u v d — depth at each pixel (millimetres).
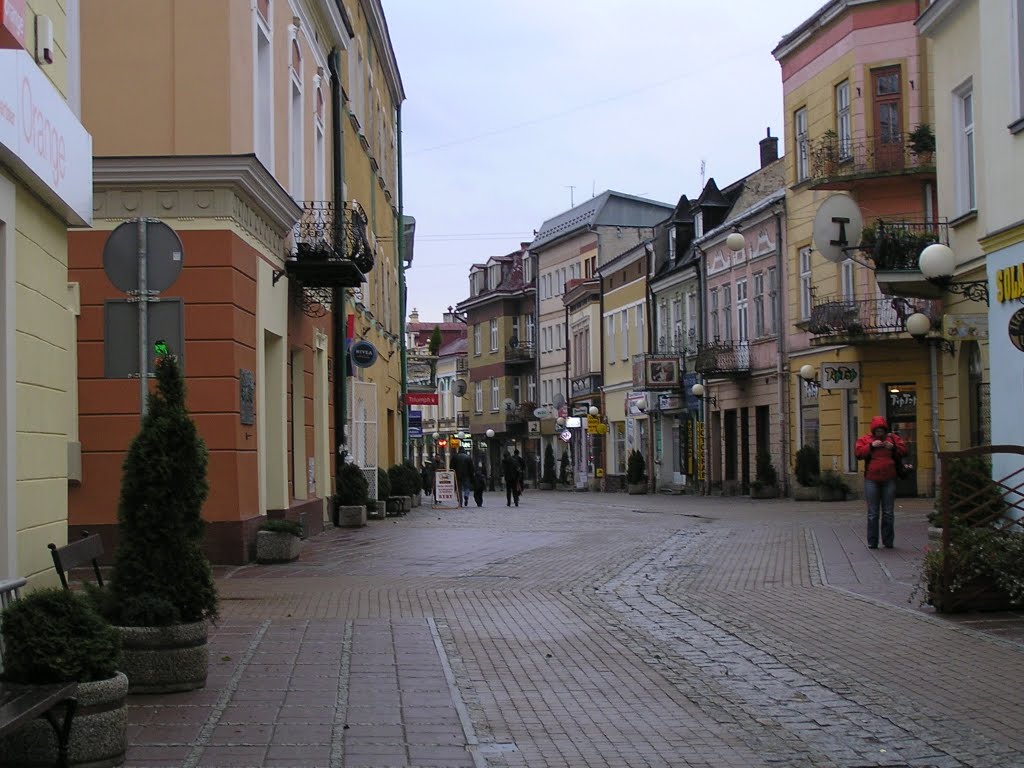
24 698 6457
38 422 9406
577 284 74125
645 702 9117
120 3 18578
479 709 8867
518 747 7809
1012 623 11930
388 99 48750
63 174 9648
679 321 57156
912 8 36594
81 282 18188
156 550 9102
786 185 43281
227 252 18500
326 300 26969
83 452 18031
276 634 11891
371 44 41812
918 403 36406
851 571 16516
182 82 18531
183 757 7375
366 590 15430
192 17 18547
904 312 34594
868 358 37062
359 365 31641
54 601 7191
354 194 35906
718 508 36812
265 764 7250
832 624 12289
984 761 7352
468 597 14820
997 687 9266
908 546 19562
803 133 41844
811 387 41031
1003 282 18219
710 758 7535
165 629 9062
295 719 8398
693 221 57375
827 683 9633
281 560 18812
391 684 9594
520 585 16109
